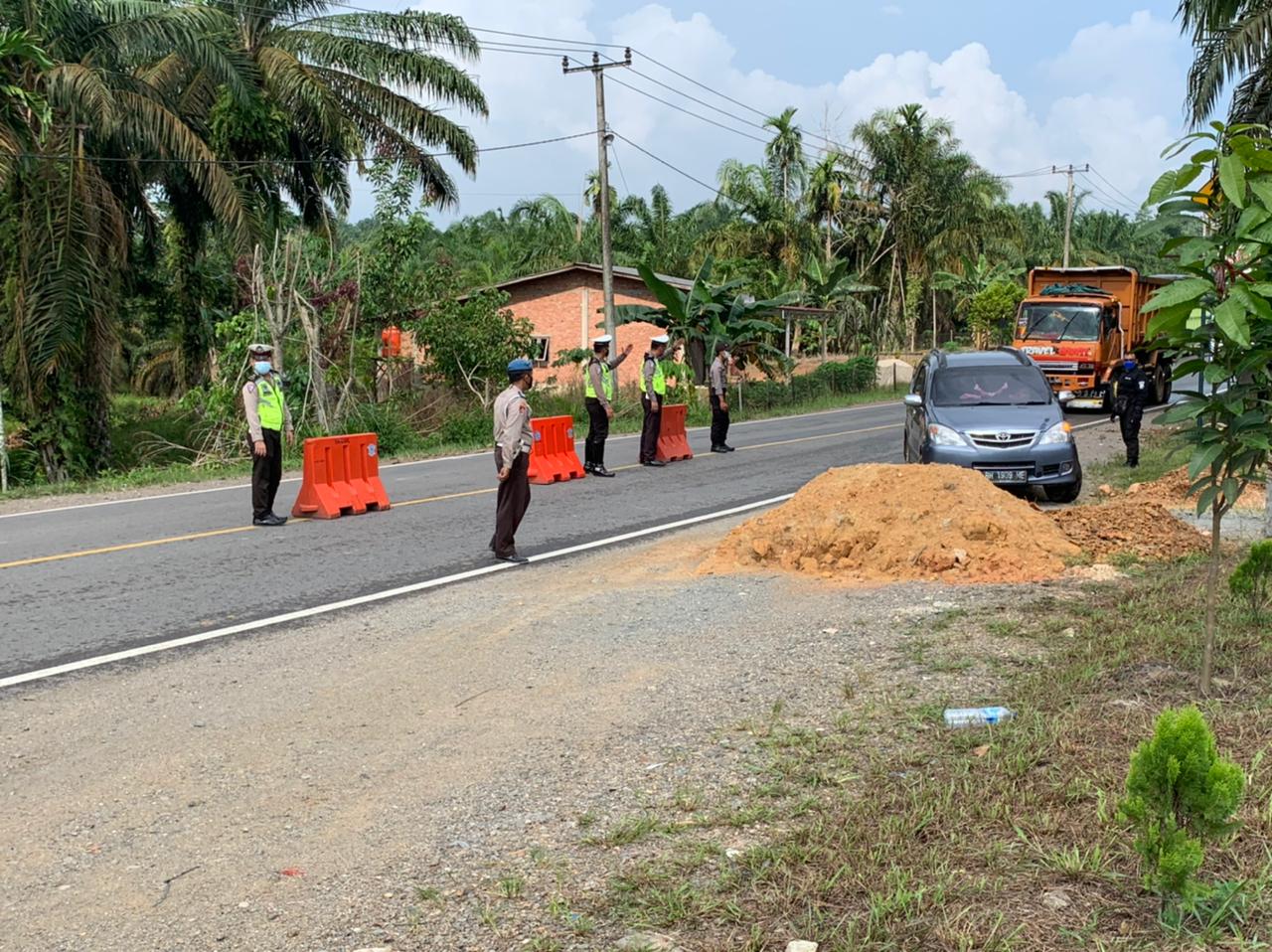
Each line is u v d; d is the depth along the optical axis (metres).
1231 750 4.96
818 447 21.42
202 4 24.56
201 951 3.71
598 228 57.31
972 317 47.22
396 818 4.73
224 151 25.70
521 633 7.73
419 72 27.73
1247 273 5.10
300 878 4.20
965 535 9.46
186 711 6.15
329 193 30.47
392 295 26.67
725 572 9.62
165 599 8.85
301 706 6.23
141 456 22.31
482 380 26.48
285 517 13.08
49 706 6.25
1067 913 3.70
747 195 50.91
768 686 6.39
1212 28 13.85
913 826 4.34
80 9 21.48
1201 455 5.50
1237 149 5.00
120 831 4.64
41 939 3.80
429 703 6.26
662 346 18.64
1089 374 26.31
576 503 14.09
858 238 55.53
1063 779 4.71
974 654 6.82
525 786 5.04
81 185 20.50
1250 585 7.16
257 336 20.52
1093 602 8.00
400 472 18.08
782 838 4.38
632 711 6.04
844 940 3.56
